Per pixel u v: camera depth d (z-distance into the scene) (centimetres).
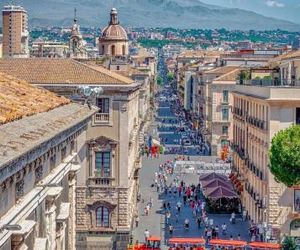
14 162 3878
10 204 4300
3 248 4044
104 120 14125
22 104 5641
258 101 15662
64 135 6012
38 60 14612
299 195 14300
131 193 15488
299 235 14225
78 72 14188
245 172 17788
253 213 16275
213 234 15375
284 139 13162
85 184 14188
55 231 6041
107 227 14350
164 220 17350
